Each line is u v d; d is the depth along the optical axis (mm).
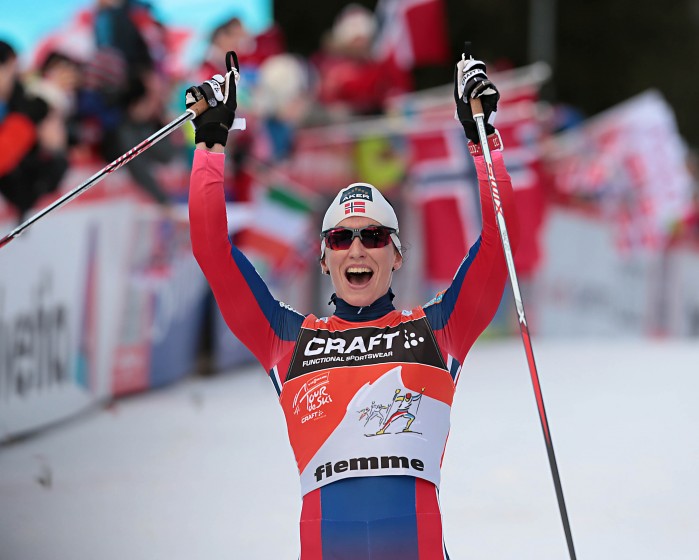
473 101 10922
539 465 20391
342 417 10016
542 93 57062
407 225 38281
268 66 33406
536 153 40875
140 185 28000
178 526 16281
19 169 22594
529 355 9984
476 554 14891
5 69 22391
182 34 30281
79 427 24312
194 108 10773
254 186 32781
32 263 23312
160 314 29531
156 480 19266
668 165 47656
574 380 31609
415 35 41781
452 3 66750
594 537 15742
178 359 30906
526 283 41938
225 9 31016
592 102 74812
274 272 33656
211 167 10648
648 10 74375
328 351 10383
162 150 28984
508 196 10641
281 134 33688
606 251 45625
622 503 17641
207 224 10461
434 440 10086
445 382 10289
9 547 15148
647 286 47719
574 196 43969
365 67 39719
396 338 10391
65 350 24891
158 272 29281
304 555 9805
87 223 25516
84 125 25438
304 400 10219
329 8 62719
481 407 26891
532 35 62031
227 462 20750
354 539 9672
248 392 29516
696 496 18141
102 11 26344
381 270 10523
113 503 17641
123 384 27859
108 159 26328
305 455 10086
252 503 17641
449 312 10602
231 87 10930
